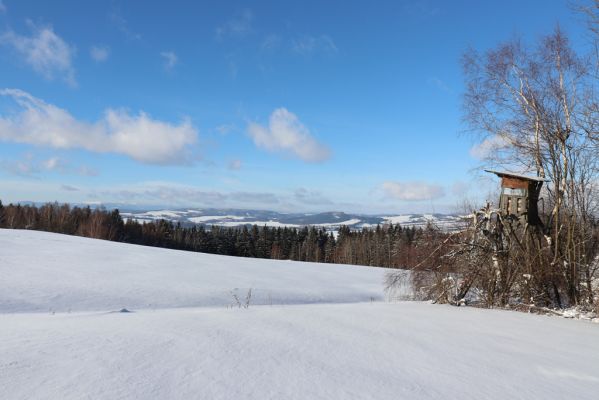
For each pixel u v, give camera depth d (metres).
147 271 20.64
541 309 10.65
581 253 11.67
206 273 21.72
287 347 4.70
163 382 3.20
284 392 3.18
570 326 8.21
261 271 24.89
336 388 3.37
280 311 8.05
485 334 6.67
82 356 3.79
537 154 12.35
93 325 5.70
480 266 11.55
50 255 23.30
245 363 3.90
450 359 4.74
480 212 11.93
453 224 12.41
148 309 12.91
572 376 4.40
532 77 12.59
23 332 5.00
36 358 3.66
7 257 21.27
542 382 4.09
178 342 4.55
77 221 74.75
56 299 13.36
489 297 11.48
